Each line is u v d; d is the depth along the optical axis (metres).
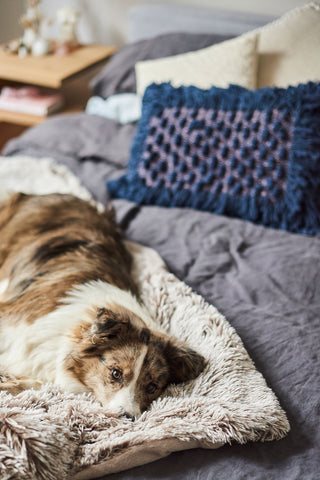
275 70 2.69
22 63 3.42
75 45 3.77
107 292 1.62
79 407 1.29
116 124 2.83
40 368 1.47
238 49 2.66
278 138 2.18
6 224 2.02
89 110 3.17
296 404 1.39
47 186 2.42
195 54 2.79
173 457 1.22
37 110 3.51
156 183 2.32
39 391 1.32
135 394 1.40
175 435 1.21
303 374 1.47
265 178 2.19
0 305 1.64
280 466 1.21
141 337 1.47
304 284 1.83
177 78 2.78
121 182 2.39
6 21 4.12
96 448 1.18
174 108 2.33
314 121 2.18
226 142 2.23
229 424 1.24
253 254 2.01
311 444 1.28
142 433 1.21
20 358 1.48
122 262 1.88
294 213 2.16
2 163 2.54
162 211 2.26
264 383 1.42
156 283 1.80
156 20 3.49
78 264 1.71
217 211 2.24
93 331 1.35
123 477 1.17
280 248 2.02
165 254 2.03
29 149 2.76
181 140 2.29
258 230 2.14
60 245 1.80
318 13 2.63
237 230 2.13
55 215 1.99
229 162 2.22
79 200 2.12
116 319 1.37
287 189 2.17
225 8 3.50
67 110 3.69
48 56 3.58
